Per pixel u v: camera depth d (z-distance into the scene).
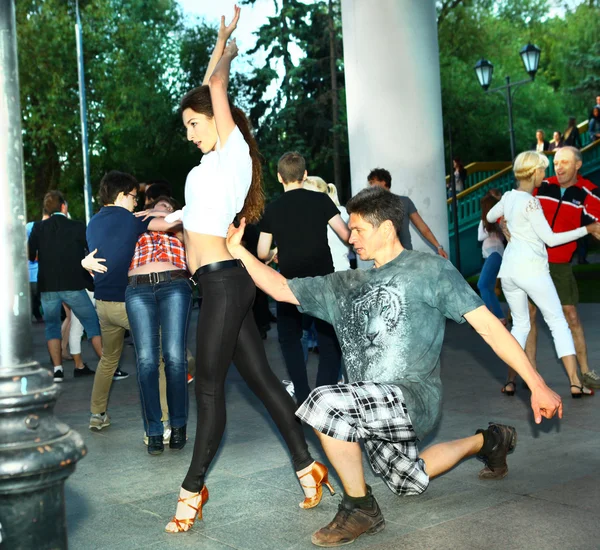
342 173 36.62
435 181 10.92
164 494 4.21
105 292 5.40
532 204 5.89
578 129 24.58
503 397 6.21
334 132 32.97
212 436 3.61
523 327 6.18
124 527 3.70
